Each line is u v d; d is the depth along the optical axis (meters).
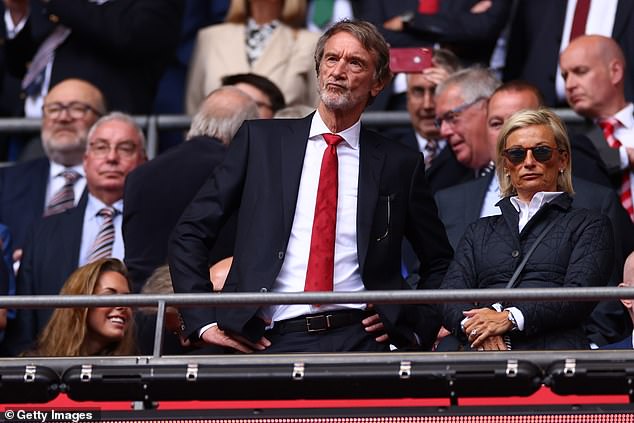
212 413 21.27
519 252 23.92
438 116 31.62
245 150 23.78
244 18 37.31
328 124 23.73
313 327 23.03
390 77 23.95
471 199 29.53
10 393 21.47
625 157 32.06
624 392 21.16
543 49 35.78
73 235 31.77
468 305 23.88
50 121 34.62
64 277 31.34
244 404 21.89
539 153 24.31
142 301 21.56
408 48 34.12
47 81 36.91
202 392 21.45
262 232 23.23
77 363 21.56
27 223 34.38
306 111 31.92
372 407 21.28
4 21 38.09
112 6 36.41
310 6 38.25
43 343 26.92
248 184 23.61
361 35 23.56
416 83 33.72
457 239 29.17
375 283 23.30
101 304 21.52
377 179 23.64
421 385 21.31
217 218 23.69
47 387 21.47
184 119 35.91
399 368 21.30
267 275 22.97
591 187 28.67
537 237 23.97
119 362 21.55
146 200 28.73
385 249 23.44
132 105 36.59
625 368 21.08
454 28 35.75
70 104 34.66
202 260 23.55
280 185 23.45
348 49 23.48
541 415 21.08
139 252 28.66
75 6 36.09
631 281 26.53
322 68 23.64
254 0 37.16
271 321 23.17
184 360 21.52
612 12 35.31
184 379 21.36
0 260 30.36
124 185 29.48
